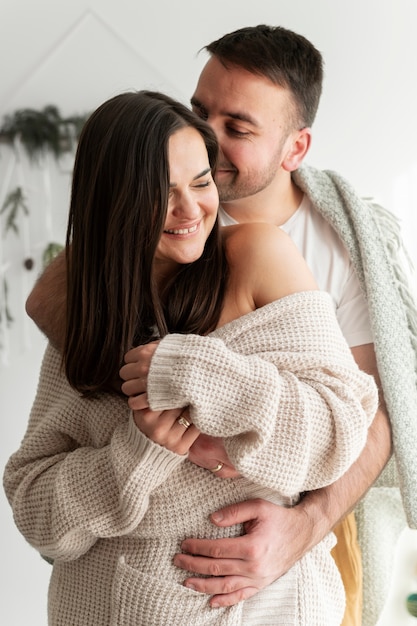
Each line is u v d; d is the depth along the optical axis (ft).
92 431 4.86
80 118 10.37
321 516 5.02
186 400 4.12
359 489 5.34
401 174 9.77
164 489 4.60
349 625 5.78
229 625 4.57
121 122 4.44
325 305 4.59
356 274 5.91
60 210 10.59
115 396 4.81
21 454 5.13
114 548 4.78
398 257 6.12
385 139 9.77
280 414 4.24
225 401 4.13
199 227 4.51
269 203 6.14
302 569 4.87
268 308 4.50
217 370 4.14
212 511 4.66
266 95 5.85
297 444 4.22
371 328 5.77
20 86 10.45
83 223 4.63
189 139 4.43
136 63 10.22
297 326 4.47
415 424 5.66
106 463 4.58
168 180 4.36
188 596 4.57
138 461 4.37
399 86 9.72
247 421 4.12
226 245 4.81
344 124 9.80
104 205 4.55
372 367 5.81
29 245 10.65
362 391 4.58
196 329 4.63
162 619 4.52
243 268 4.69
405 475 5.60
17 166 10.59
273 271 4.64
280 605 4.74
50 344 5.30
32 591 10.85
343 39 9.72
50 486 4.77
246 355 4.45
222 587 4.58
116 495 4.54
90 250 4.64
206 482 4.60
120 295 4.57
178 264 4.73
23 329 10.69
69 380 4.85
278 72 5.88
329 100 9.80
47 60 10.39
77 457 4.75
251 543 4.59
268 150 5.91
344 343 4.62
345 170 9.83
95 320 4.69
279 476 4.23
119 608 4.61
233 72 5.89
